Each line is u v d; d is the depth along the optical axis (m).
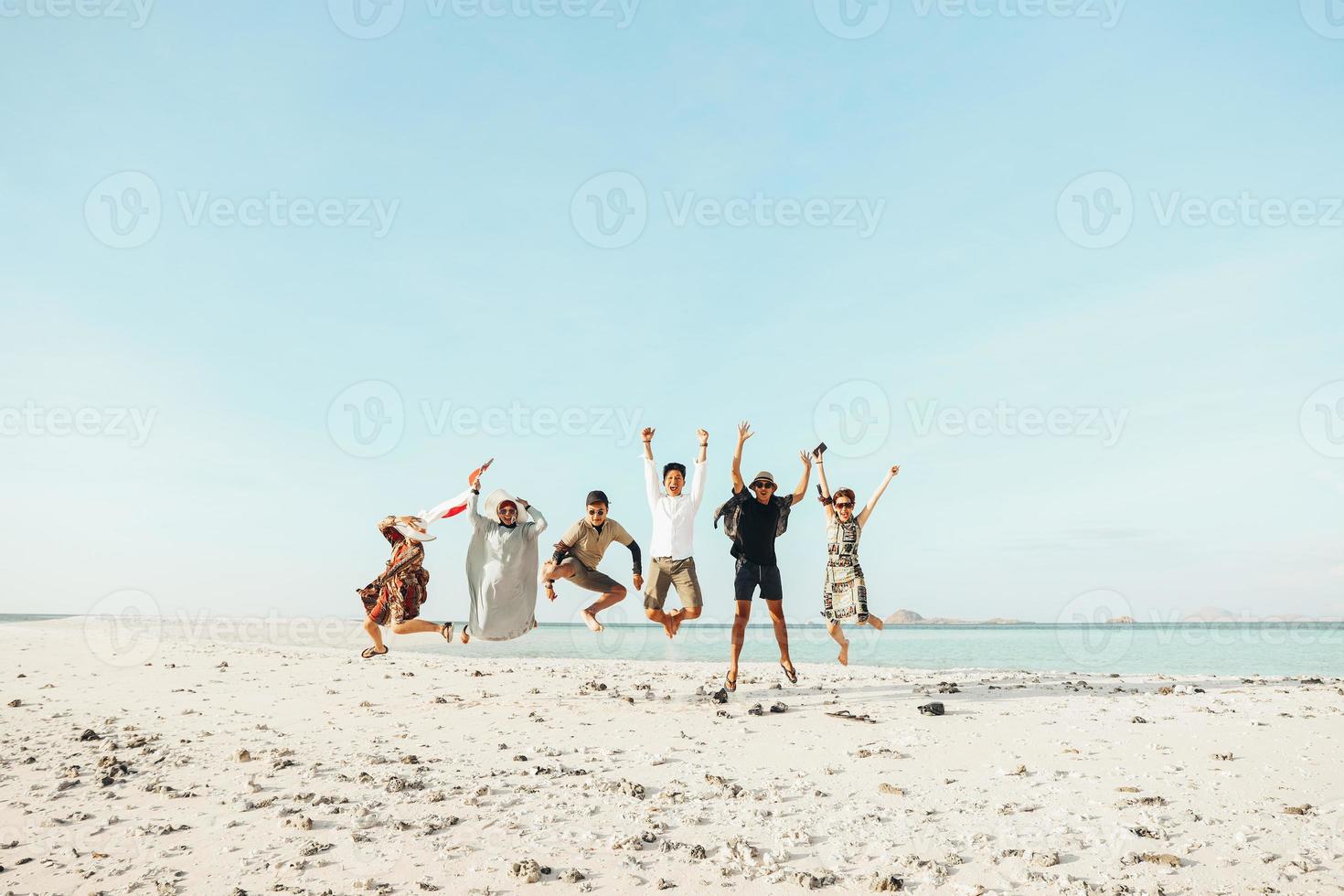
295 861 3.53
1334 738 5.62
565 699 8.08
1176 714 6.64
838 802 4.41
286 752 5.69
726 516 8.04
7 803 4.48
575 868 3.46
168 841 3.83
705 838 3.84
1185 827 3.91
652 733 6.26
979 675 10.02
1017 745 5.66
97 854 3.66
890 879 3.24
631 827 4.00
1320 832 3.80
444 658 13.90
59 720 7.07
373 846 3.75
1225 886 3.22
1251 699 7.35
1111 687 8.53
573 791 4.64
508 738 6.16
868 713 7.02
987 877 3.36
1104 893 3.15
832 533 8.50
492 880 3.33
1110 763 5.11
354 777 4.92
